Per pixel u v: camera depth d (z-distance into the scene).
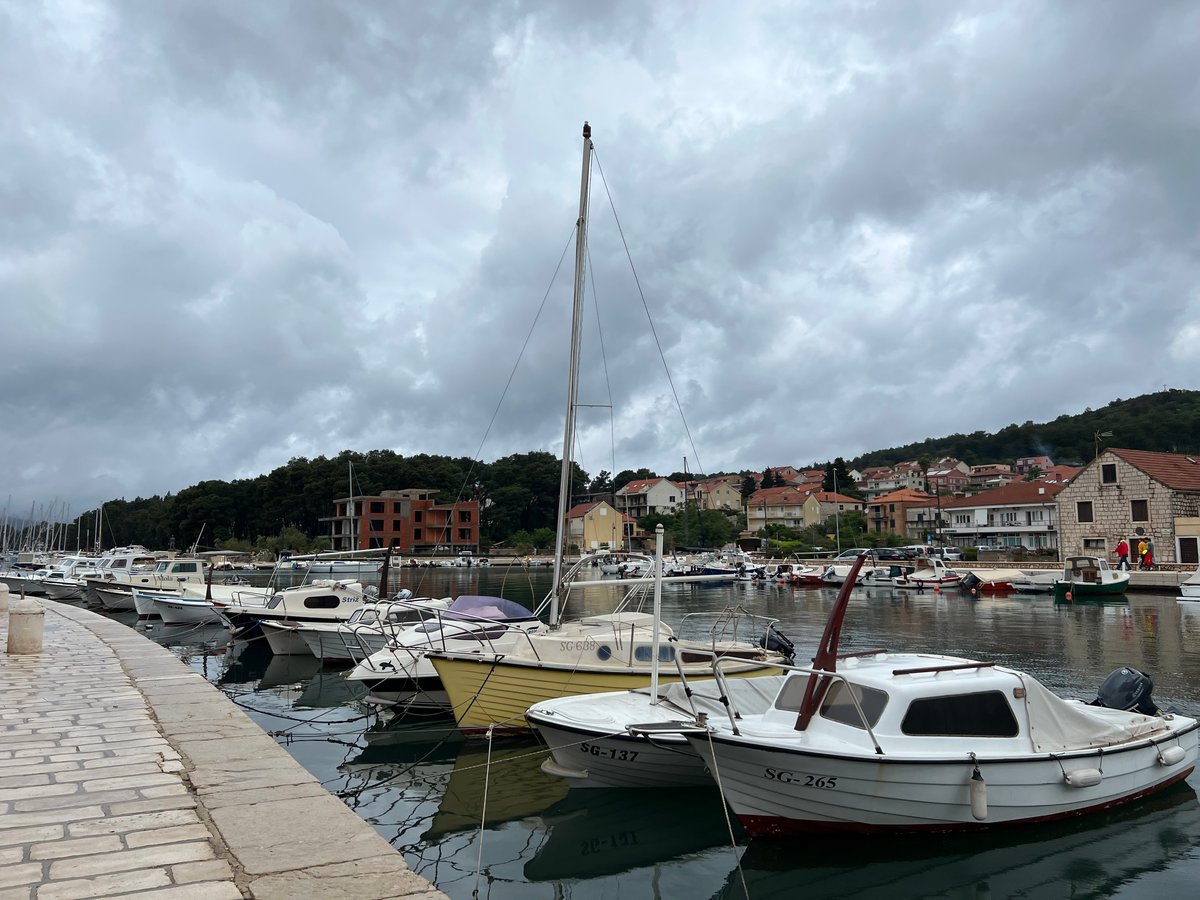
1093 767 9.05
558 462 116.12
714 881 8.02
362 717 15.41
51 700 10.83
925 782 8.24
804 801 8.30
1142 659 21.05
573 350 17.28
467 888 7.93
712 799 10.21
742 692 11.45
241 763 7.57
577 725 9.78
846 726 8.63
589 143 17.61
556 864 8.46
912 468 146.62
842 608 9.34
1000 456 171.00
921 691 8.58
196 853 5.27
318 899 4.56
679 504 113.50
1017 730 8.84
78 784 6.84
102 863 5.07
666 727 9.02
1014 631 28.03
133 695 11.20
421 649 15.22
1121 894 7.56
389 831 9.48
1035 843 8.62
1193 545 49.53
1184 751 9.98
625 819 9.62
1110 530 53.19
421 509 99.00
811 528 92.75
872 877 7.97
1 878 4.80
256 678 20.23
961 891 7.66
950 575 50.69
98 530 94.94
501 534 108.25
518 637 14.91
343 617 23.52
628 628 13.86
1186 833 8.88
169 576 36.22
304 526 109.19
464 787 11.03
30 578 44.75
